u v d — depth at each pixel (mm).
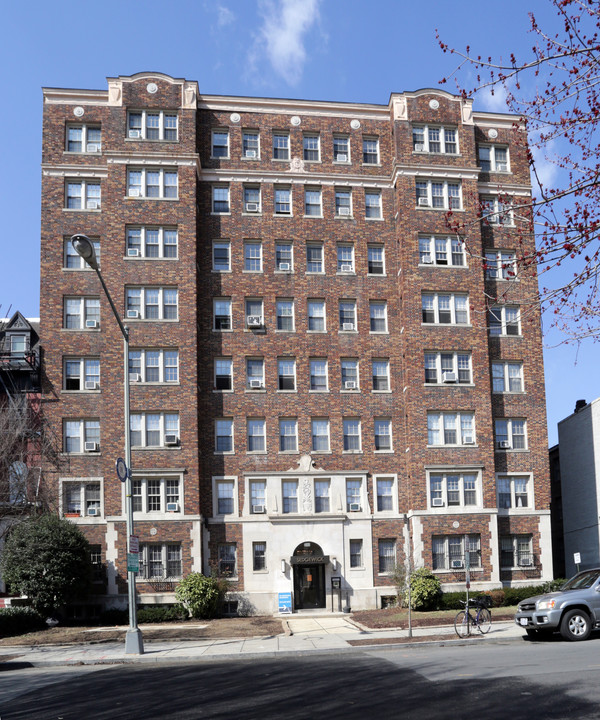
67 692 19188
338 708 15258
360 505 43031
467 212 45562
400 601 40594
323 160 46594
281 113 46812
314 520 42406
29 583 35562
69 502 41188
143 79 44594
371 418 44219
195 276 43031
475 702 14977
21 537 36375
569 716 13438
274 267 45094
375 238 46219
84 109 44750
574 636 24156
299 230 45719
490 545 42594
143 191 43594
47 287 42750
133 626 26953
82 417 42000
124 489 40594
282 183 46000
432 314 44500
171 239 43438
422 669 19422
